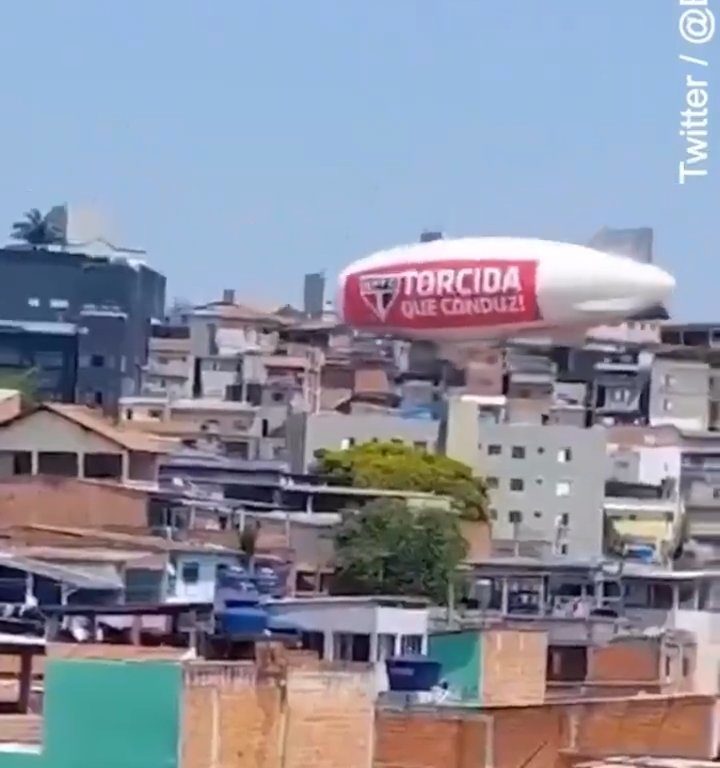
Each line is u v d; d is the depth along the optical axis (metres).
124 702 76.81
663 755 96.69
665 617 185.25
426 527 188.50
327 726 80.00
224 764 77.25
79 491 165.62
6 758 77.88
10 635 116.00
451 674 118.62
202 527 177.50
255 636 123.69
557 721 95.25
